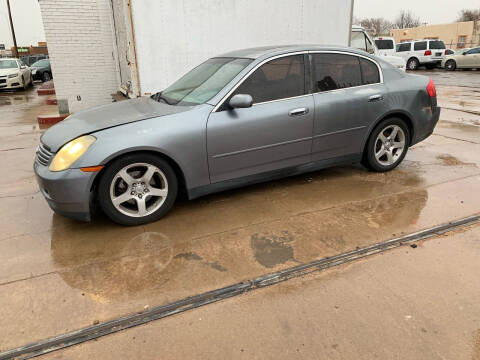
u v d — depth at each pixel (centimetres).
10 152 610
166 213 367
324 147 412
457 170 476
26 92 1742
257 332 214
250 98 341
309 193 411
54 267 281
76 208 316
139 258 290
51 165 315
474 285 252
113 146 311
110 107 400
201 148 345
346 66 419
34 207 389
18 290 254
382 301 238
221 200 398
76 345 207
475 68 2306
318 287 252
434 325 217
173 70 707
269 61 379
